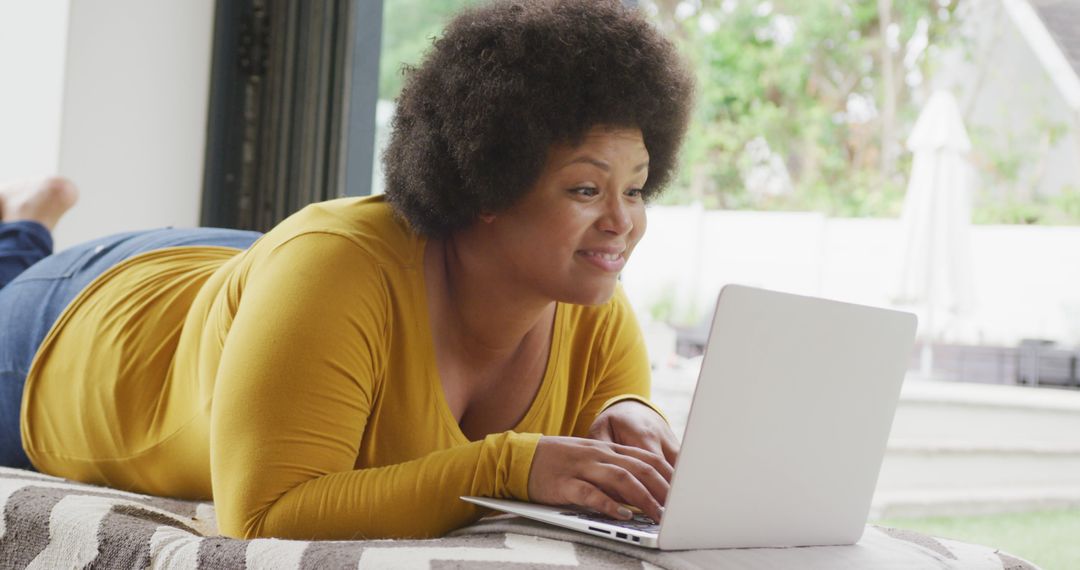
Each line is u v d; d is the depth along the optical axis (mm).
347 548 882
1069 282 4441
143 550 992
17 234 2125
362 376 1090
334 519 1014
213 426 1072
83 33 2795
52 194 2193
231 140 2896
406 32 2854
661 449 1197
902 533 1196
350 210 1183
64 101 2787
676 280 5465
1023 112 5090
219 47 2861
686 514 908
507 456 1035
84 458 1462
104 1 2809
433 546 898
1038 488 3371
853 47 6113
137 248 1650
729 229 5344
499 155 1083
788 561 964
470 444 1063
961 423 3725
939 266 4445
